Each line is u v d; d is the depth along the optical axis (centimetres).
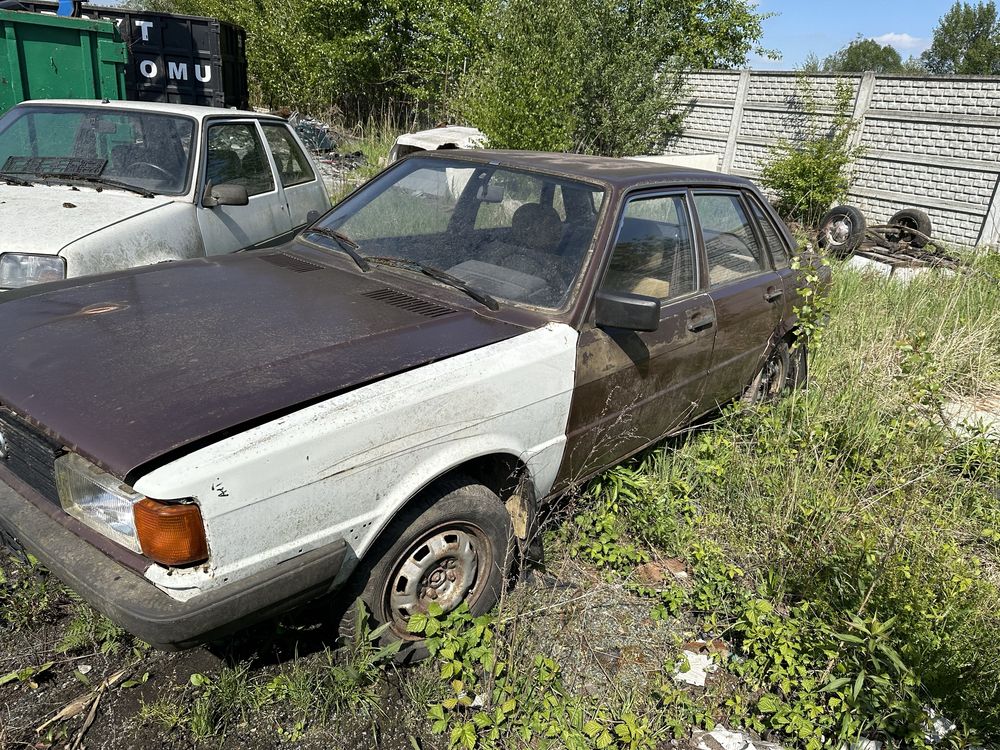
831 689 269
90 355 243
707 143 1625
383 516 242
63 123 539
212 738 237
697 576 337
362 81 1923
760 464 405
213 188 514
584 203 328
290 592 220
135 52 982
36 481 235
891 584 312
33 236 421
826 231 1065
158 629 197
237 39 1102
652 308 291
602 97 1379
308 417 222
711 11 1917
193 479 198
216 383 228
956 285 758
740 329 408
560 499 343
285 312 285
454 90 1756
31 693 246
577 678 278
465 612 269
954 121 1197
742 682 287
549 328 296
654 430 374
